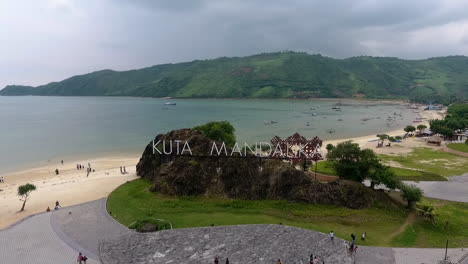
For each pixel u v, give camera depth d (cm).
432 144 14688
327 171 9138
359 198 6481
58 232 5516
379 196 6712
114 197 7188
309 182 6931
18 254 4794
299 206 6456
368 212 6200
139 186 7925
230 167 7306
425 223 5991
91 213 6353
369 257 4731
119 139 18888
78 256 4659
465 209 6806
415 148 13825
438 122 17888
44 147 16438
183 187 7119
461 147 12875
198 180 7200
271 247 4894
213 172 7325
